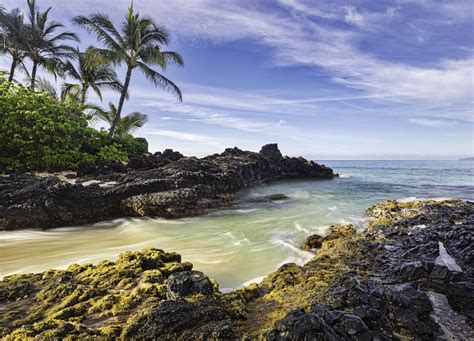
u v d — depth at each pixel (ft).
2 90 54.60
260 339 10.56
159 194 42.45
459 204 40.29
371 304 12.66
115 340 10.24
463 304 14.17
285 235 33.24
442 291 15.39
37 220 35.01
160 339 10.27
